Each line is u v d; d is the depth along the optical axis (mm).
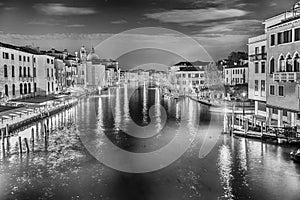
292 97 34969
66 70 116938
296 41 33969
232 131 39000
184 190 21469
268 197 20094
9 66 66438
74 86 125625
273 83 39156
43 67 82562
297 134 33062
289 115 38531
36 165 27250
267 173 24266
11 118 44781
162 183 22906
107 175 24688
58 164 27547
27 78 75438
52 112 58000
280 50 37250
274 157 28344
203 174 24562
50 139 37781
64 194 21078
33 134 37406
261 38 45594
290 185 21875
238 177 23625
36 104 61375
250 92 49344
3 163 27766
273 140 34031
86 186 22422
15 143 35188
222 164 26906
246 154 29531
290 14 40312
